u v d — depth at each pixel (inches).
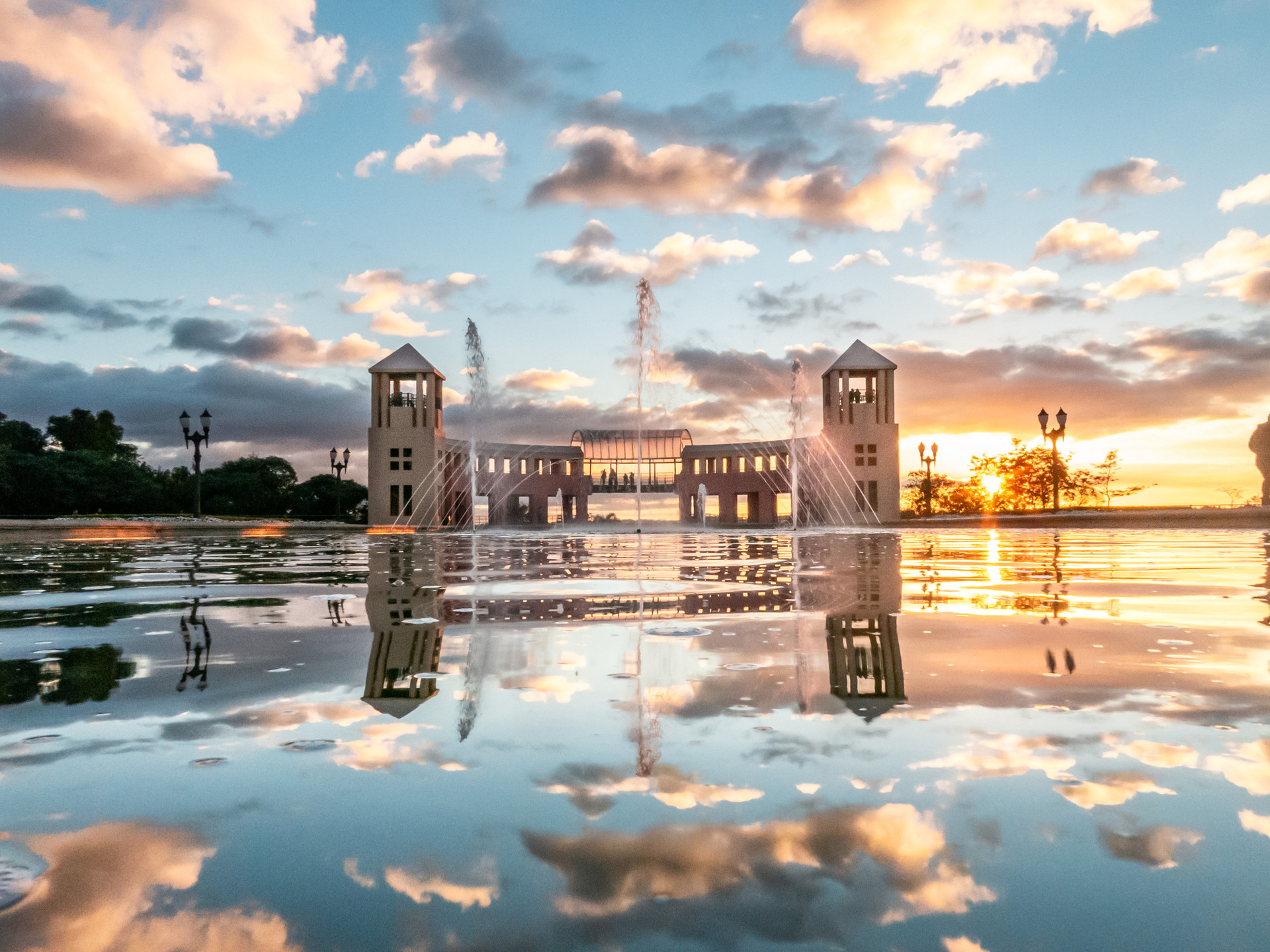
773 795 72.3
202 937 47.3
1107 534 946.1
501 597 261.9
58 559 541.0
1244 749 86.3
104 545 810.2
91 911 50.8
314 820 67.4
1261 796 71.4
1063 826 64.6
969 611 217.0
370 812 69.3
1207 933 46.9
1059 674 129.3
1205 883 54.0
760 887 54.4
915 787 74.1
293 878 56.3
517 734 94.0
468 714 104.0
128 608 232.4
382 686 122.3
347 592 279.7
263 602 249.0
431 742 91.0
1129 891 52.9
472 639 169.3
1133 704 107.6
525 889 54.3
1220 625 187.5
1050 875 55.7
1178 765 80.7
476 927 48.7
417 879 56.1
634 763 82.2
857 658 144.0
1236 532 978.1
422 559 516.7
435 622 198.5
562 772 79.8
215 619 206.8
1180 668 133.3
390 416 1461.6
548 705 108.8
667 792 73.5
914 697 112.0
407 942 46.6
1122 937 46.6
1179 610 217.6
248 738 93.2
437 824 66.2
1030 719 99.9
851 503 1545.3
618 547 719.7
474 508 1336.1
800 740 90.4
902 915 49.9
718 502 2113.7
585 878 56.1
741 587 295.1
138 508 2215.8
